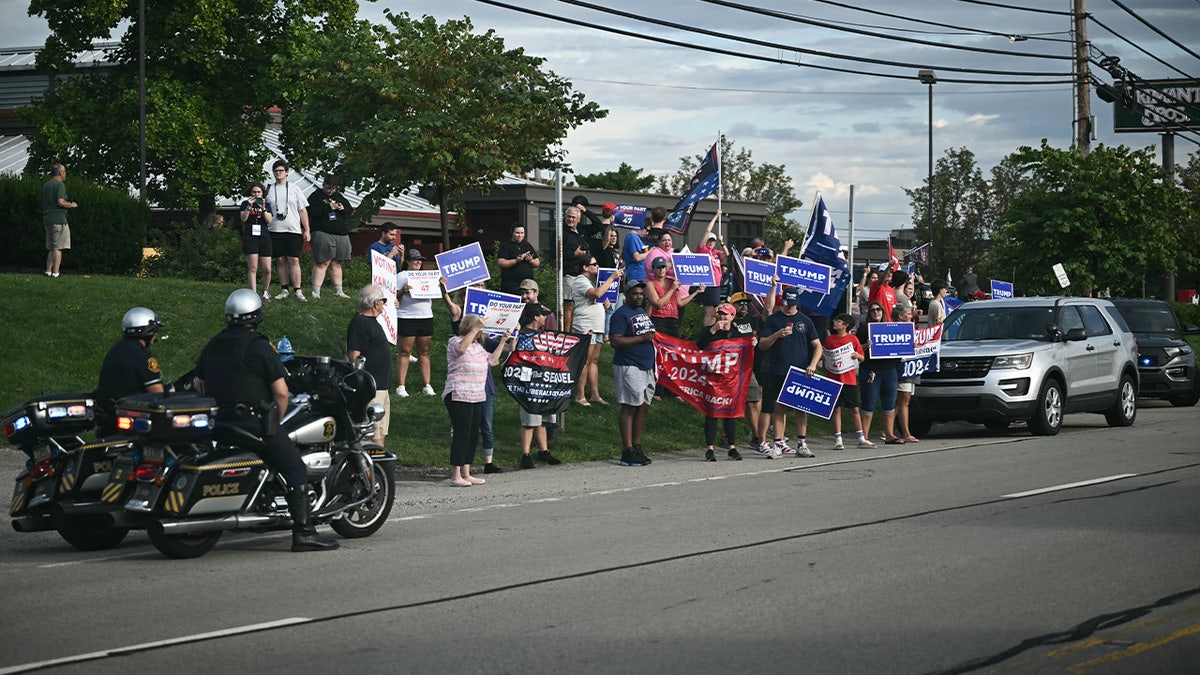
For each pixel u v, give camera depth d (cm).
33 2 4294
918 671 633
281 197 2170
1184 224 4238
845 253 2181
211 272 2852
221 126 4297
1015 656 660
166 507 950
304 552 999
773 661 652
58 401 1015
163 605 802
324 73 3147
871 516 1129
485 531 1085
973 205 8362
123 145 4147
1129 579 845
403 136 2989
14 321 1981
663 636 705
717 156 2125
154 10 4284
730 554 952
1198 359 3238
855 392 1819
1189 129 5450
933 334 1894
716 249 2298
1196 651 668
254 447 989
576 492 1341
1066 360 1972
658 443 1788
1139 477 1371
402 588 847
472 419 1416
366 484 1059
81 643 704
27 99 5356
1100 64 3416
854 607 771
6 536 1112
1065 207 3195
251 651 682
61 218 2333
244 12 4384
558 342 1575
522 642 695
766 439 1731
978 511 1148
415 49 3141
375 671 639
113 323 2041
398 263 1930
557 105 3234
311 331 1126
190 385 1077
